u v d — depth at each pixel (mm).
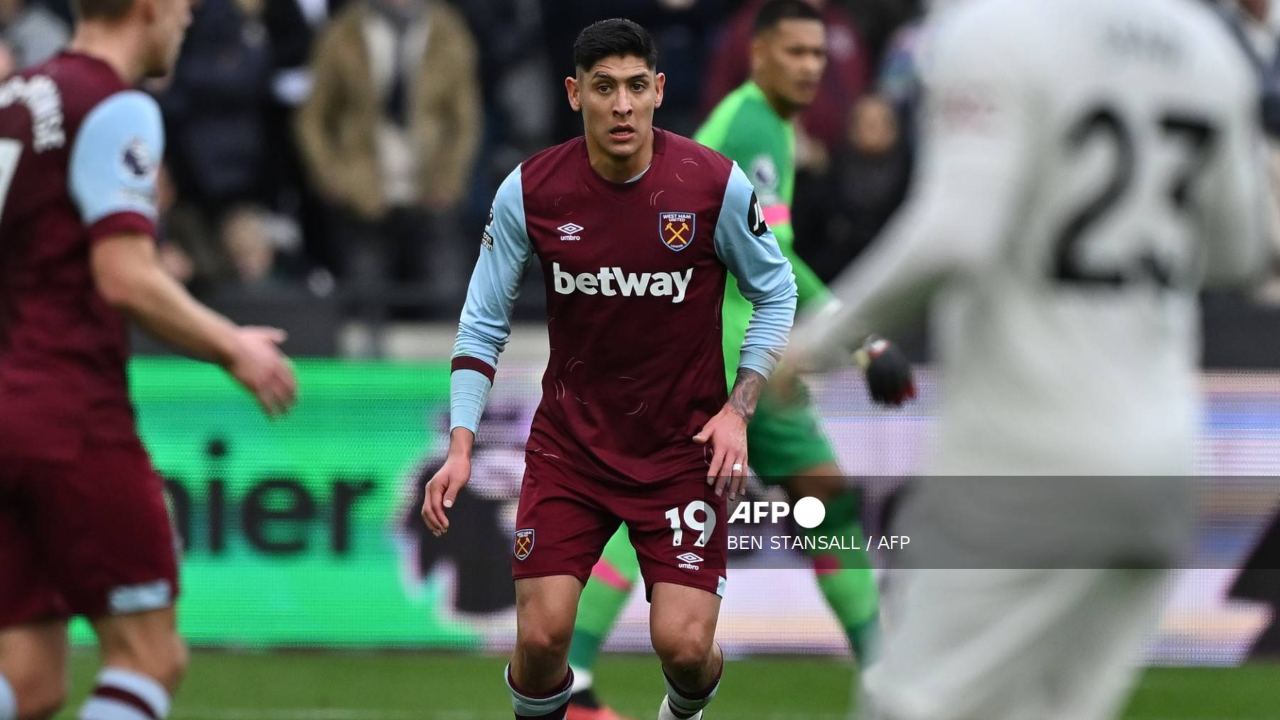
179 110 33188
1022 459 11828
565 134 36938
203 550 28766
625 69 16438
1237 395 28422
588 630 21469
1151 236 11961
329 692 25375
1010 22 11742
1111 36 11852
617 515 17141
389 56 33531
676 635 16844
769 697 25203
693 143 17234
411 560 28719
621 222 16844
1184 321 12312
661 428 17141
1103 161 11797
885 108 33438
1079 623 12102
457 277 34094
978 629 11984
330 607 28750
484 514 28734
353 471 28781
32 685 14398
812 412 21641
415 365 28828
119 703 13961
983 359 11992
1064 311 11820
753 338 17297
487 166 35844
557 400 17375
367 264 33781
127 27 14273
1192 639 28281
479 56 35812
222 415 28750
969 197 11445
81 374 13906
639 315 16953
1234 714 24641
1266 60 33844
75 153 13719
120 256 13586
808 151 33438
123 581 13992
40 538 14078
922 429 27406
